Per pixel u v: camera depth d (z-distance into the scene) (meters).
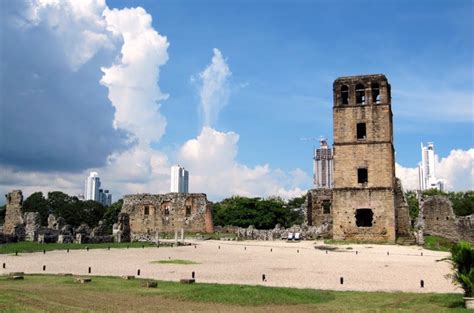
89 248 53.56
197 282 26.50
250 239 78.12
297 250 54.94
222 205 133.00
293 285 26.11
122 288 23.50
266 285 25.73
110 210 125.56
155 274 30.23
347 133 68.06
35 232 64.31
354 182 66.88
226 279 28.36
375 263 39.50
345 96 70.12
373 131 67.12
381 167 66.19
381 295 22.59
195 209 100.50
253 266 36.22
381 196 65.62
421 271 33.44
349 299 21.52
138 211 102.69
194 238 84.12
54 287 23.47
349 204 66.75
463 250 20.08
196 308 18.98
